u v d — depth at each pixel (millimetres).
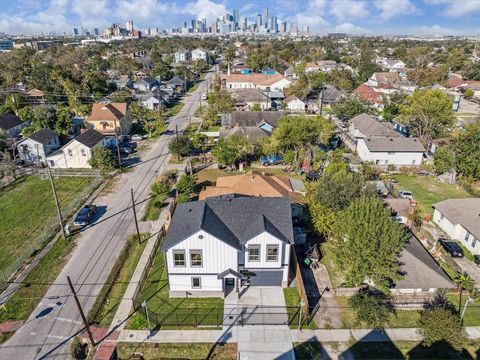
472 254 35656
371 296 26984
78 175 55531
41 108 71750
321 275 32406
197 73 159500
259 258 29344
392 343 25266
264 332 26109
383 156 59000
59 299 29188
